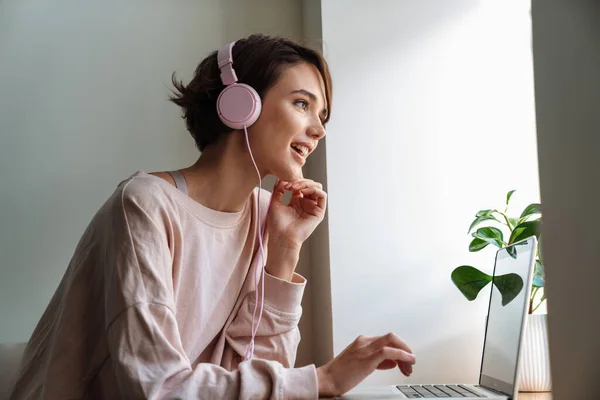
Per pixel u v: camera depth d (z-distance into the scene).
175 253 0.97
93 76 1.85
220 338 1.10
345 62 1.78
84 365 0.90
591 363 0.67
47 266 1.75
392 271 1.72
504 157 1.83
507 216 1.80
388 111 1.78
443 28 1.86
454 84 1.84
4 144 1.76
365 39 1.80
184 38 1.93
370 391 1.03
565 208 0.72
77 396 0.88
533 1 0.78
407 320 1.70
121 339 0.80
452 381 1.70
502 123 1.84
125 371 0.78
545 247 0.74
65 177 1.79
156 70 1.89
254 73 1.04
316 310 1.87
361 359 0.82
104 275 0.89
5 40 1.80
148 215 0.91
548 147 0.75
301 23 2.03
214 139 1.09
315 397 0.78
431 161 1.79
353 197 1.73
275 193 1.20
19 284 1.72
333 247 1.69
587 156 0.69
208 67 1.10
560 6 0.74
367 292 1.69
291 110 1.03
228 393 0.76
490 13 1.89
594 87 0.69
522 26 1.89
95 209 1.79
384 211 1.74
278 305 1.11
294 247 1.16
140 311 0.82
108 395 0.88
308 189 1.19
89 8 1.87
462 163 1.81
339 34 1.79
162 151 1.86
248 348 1.08
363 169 1.74
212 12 1.96
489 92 1.85
